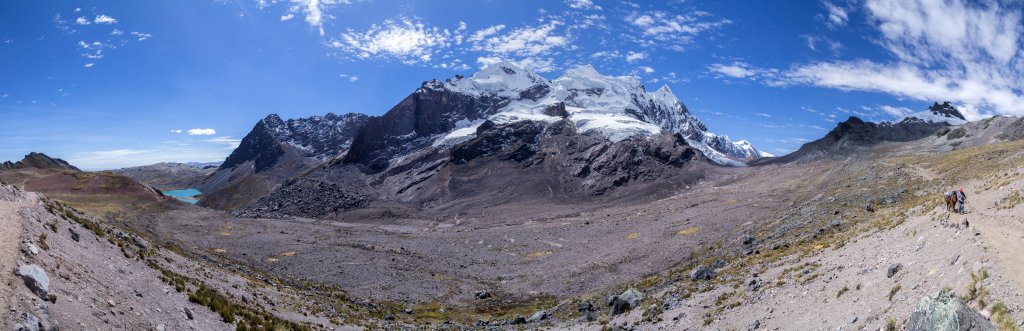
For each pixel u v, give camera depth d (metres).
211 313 35.88
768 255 63.12
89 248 35.25
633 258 103.38
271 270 100.81
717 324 39.38
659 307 49.72
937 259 30.00
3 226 28.92
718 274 59.50
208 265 64.94
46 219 34.84
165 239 113.19
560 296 85.25
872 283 32.41
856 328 27.66
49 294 23.52
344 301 74.81
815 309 33.62
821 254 49.31
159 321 29.12
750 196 160.88
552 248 129.00
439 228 183.12
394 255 125.88
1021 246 26.17
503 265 114.81
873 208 83.19
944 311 20.33
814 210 100.69
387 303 81.31
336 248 132.12
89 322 24.08
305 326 43.91
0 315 20.06
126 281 32.25
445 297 87.31
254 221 181.25
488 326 60.78
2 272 22.94
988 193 49.47
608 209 194.50
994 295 22.58
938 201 49.38
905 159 159.12
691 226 124.12
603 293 75.62
